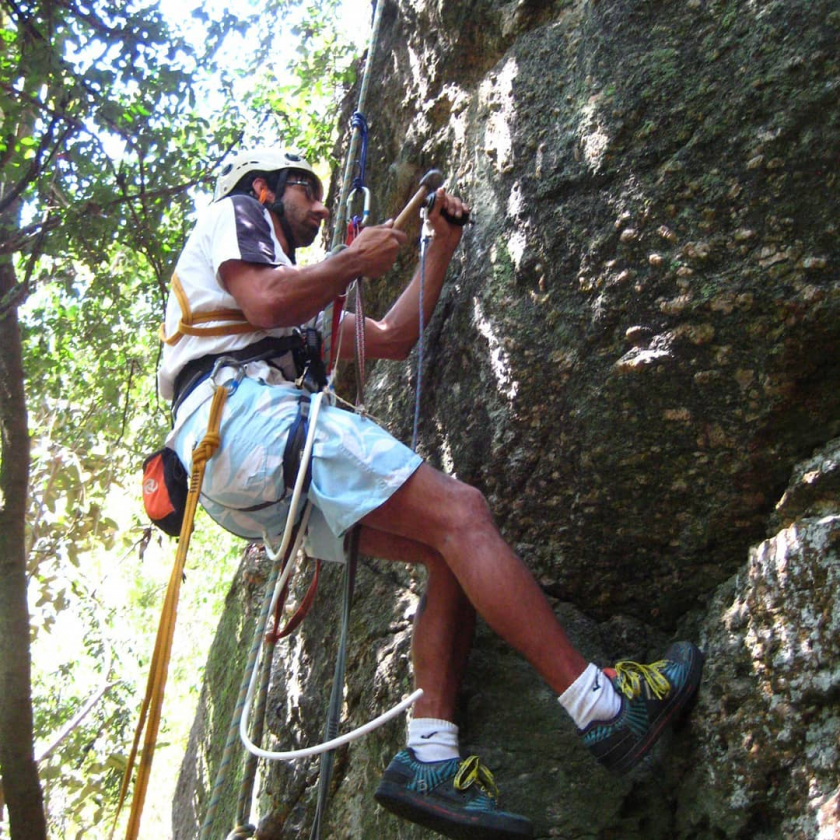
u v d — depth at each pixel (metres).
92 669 9.98
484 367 2.92
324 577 3.41
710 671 2.41
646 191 2.54
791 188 2.34
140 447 7.46
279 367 2.55
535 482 2.76
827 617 2.18
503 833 2.20
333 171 4.49
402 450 2.36
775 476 2.45
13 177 5.11
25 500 5.88
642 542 2.64
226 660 4.11
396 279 3.65
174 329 2.57
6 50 5.52
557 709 2.60
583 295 2.65
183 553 2.25
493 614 2.28
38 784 5.64
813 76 2.33
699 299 2.44
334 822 2.96
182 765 4.54
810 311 2.31
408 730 2.47
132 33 5.01
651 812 2.42
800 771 2.16
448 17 3.46
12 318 5.87
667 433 2.53
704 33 2.52
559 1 3.07
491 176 3.07
